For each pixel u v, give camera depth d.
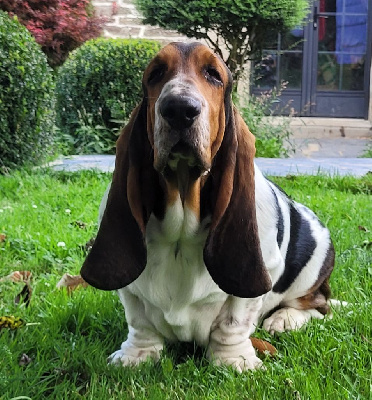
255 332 1.04
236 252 0.86
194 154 0.76
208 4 3.11
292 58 4.18
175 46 0.82
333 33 4.21
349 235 1.53
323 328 1.01
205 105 0.77
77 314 1.08
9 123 2.32
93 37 3.81
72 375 0.88
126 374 0.88
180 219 0.85
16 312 1.09
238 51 3.43
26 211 1.76
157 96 0.80
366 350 0.94
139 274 0.85
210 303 0.91
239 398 0.81
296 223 1.07
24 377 0.84
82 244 1.47
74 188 2.03
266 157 3.14
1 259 1.40
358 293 1.18
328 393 0.81
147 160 0.85
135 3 3.29
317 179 2.29
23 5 3.71
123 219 0.85
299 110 4.23
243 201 0.85
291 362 0.91
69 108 3.20
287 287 1.06
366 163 2.90
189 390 0.84
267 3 3.11
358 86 4.27
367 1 4.18
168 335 0.95
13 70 2.29
